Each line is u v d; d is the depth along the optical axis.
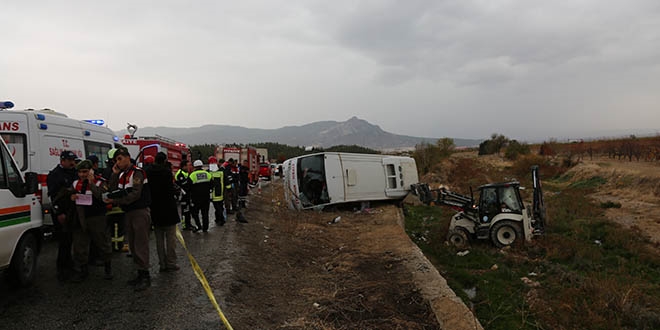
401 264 9.41
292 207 18.97
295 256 10.18
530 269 11.29
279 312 6.36
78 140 9.82
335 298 7.16
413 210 23.22
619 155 40.22
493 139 71.62
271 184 39.59
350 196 18.84
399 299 7.24
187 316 5.51
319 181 18.38
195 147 69.06
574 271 10.92
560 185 33.56
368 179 19.59
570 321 7.45
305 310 6.56
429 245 14.40
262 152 52.16
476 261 12.13
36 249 6.64
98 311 5.53
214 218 14.24
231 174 14.92
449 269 11.36
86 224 6.52
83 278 6.75
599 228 16.16
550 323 7.36
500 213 14.00
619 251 13.25
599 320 7.43
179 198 12.00
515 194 14.10
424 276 8.42
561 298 8.59
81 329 4.98
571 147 52.56
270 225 14.17
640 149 39.12
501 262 11.91
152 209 7.25
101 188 6.52
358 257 10.14
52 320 5.20
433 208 23.72
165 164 7.38
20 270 6.10
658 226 16.64
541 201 14.98
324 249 11.52
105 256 6.79
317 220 16.14
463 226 14.62
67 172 6.64
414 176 21.67
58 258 6.77
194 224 12.70
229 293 6.57
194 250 9.24
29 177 6.28
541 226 14.77
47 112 9.48
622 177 27.89
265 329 5.62
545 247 13.26
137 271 6.92
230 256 8.84
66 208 6.46
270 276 8.19
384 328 6.00
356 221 16.20
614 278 10.04
